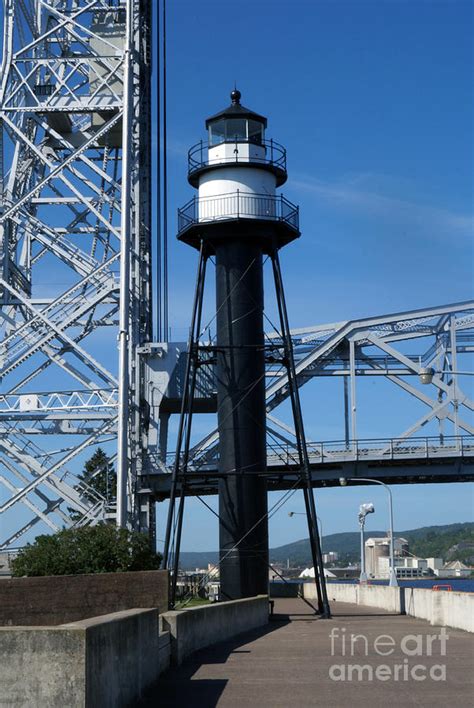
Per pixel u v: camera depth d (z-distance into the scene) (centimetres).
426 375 4569
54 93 5594
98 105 5572
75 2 5928
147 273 5981
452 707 1449
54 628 1154
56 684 1137
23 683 1138
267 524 4159
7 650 1143
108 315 5650
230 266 4291
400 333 7031
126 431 4909
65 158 5800
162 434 6081
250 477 4141
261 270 4347
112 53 5894
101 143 5959
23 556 3653
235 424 4178
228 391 4212
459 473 6153
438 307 6781
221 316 4272
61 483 5222
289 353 4331
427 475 6169
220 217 4272
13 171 5584
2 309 5444
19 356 5291
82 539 3709
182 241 4484
